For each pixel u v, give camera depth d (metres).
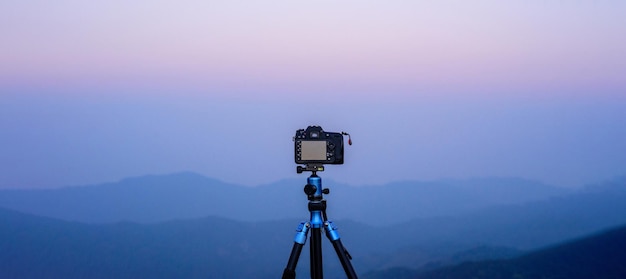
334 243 3.41
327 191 3.46
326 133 3.36
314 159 3.35
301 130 3.39
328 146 3.34
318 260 3.42
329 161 3.35
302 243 3.35
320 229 3.43
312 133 3.36
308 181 3.37
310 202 3.39
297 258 3.32
